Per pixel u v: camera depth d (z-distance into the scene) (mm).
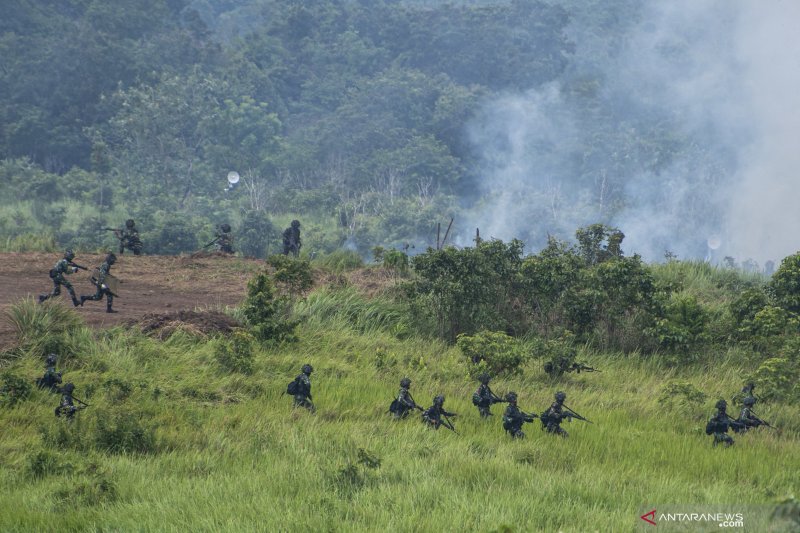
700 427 70500
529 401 77188
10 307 84938
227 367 77812
